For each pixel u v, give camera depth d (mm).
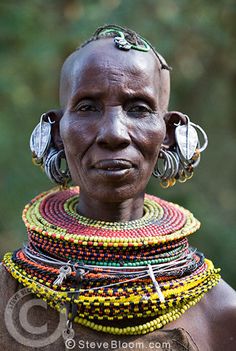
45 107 5652
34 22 4977
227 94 6277
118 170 1789
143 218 1961
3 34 4824
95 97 1812
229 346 1917
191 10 5031
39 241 1882
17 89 5410
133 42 1888
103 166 1782
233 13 5184
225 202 5855
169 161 1986
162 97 1953
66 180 2039
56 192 2119
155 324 1809
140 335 1810
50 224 1891
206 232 5137
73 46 5043
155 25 4887
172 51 5086
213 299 1948
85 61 1837
